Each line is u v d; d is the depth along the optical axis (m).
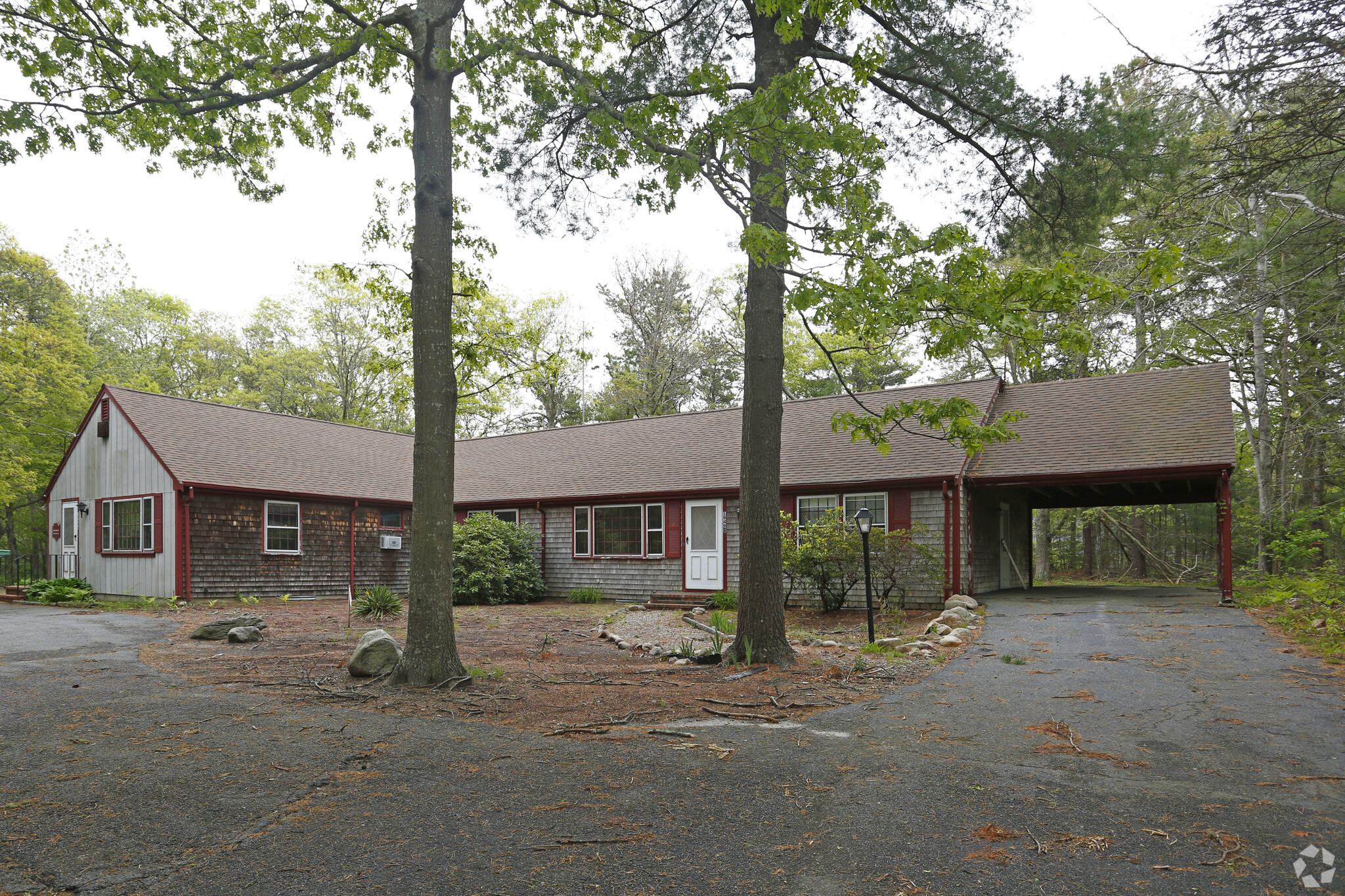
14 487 23.91
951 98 9.84
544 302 37.06
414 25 7.69
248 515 17.67
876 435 8.42
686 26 10.02
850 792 4.31
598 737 5.45
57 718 5.93
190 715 6.05
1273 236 14.14
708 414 21.31
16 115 8.01
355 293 34.09
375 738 5.39
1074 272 6.36
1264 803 4.11
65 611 14.95
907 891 3.12
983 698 6.65
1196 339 21.59
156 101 8.27
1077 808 4.05
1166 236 14.95
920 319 6.49
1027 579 18.89
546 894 3.09
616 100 9.89
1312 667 7.41
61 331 26.27
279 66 8.63
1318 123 9.91
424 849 3.52
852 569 14.30
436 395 7.46
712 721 5.95
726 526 17.06
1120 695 6.60
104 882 3.19
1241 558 22.88
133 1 8.41
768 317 8.89
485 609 16.23
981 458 15.34
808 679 7.61
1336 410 18.02
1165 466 12.93
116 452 18.31
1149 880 3.21
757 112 6.05
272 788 4.33
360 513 20.08
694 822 3.86
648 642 10.62
